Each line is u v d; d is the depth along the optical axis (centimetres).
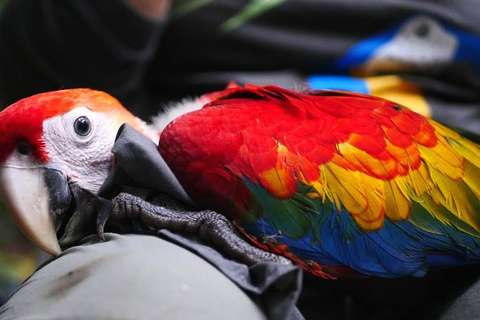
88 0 145
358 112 104
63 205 102
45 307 79
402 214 99
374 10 150
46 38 150
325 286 118
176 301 76
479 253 105
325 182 95
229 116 95
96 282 78
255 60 154
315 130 98
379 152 100
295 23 152
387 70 150
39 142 101
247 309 79
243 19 153
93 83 156
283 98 103
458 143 110
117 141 91
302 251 95
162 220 90
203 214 91
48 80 156
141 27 149
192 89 160
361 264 99
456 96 150
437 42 148
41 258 182
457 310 104
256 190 92
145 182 92
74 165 104
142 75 162
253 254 87
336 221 96
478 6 151
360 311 121
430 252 102
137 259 81
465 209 104
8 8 156
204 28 155
